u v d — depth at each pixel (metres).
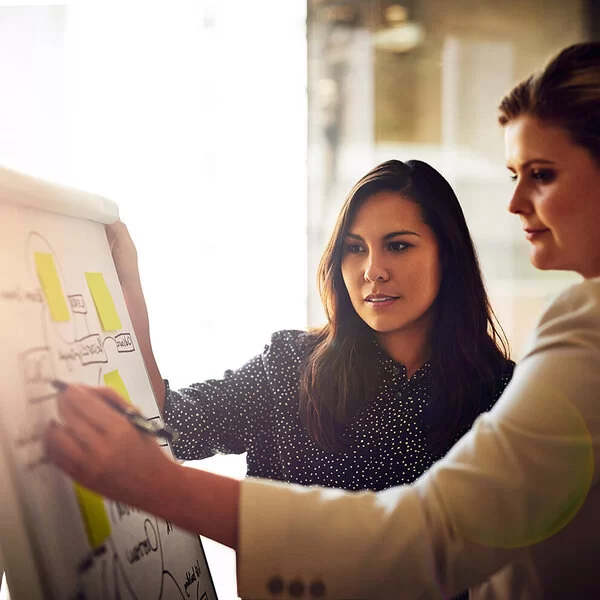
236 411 1.23
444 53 2.49
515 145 0.68
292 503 0.62
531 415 0.60
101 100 2.43
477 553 0.60
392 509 0.61
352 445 1.13
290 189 2.50
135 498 0.61
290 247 2.50
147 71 2.44
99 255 0.98
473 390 1.12
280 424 1.20
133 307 1.11
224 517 0.63
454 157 2.53
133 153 2.44
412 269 1.08
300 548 0.61
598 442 0.59
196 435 1.19
